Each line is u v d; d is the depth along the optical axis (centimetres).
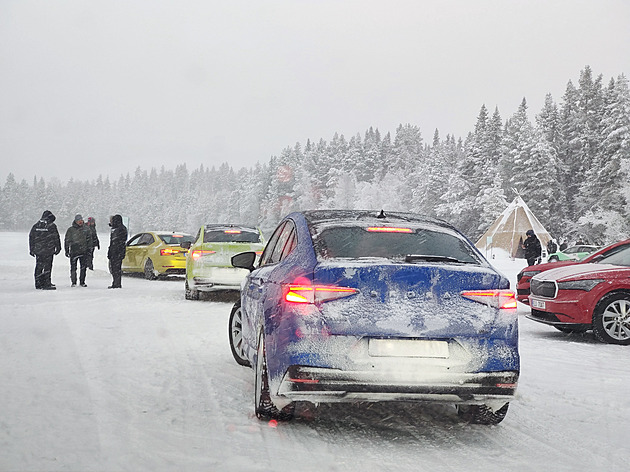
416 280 430
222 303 1377
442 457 410
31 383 579
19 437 416
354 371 416
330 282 428
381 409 541
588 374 698
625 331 926
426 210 10606
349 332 420
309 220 531
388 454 413
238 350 687
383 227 507
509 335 439
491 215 8119
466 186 9250
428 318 425
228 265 1378
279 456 398
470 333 429
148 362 701
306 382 418
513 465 397
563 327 948
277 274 482
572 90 8744
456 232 531
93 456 384
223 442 425
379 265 432
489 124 9612
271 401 469
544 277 990
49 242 1659
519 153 8088
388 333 421
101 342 821
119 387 577
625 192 5772
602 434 472
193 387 587
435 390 422
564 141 8438
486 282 441
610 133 6425
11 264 2895
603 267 966
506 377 431
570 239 7644
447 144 15500
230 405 525
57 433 429
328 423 489
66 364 674
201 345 823
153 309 1224
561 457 416
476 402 440
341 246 477
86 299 1389
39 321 1010
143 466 369
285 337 431
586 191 7456
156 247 2084
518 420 511
